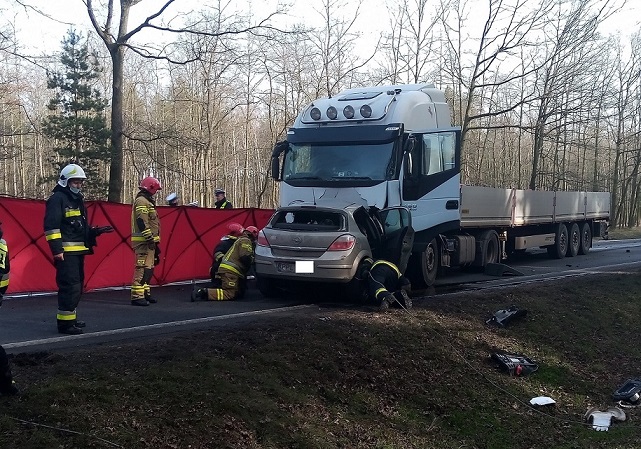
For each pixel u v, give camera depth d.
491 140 52.78
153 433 5.08
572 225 20.98
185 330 8.08
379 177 11.11
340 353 7.49
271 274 10.27
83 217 7.78
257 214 14.34
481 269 15.28
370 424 6.58
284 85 36.38
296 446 5.66
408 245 10.93
